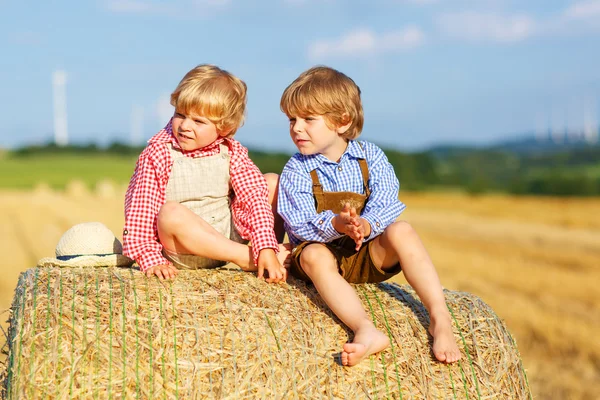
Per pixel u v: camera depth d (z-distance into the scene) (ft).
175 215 12.76
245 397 10.71
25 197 93.35
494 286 33.88
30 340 10.77
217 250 12.87
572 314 27.96
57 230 55.26
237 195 13.82
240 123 13.71
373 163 13.80
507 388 11.86
